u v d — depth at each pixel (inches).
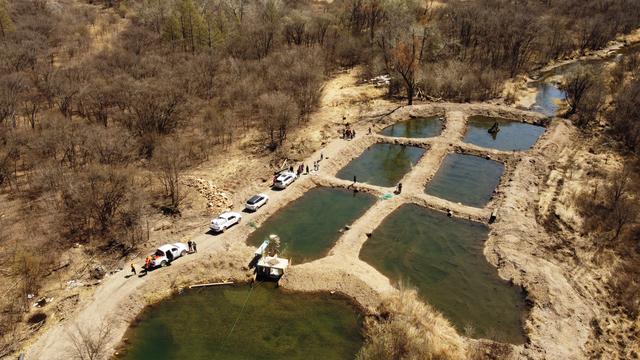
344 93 4104.3
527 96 4131.4
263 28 4431.6
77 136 2431.1
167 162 2260.1
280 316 1681.8
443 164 2938.0
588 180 2610.7
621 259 1952.5
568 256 1984.5
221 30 4586.6
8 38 3978.8
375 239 2155.5
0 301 1646.2
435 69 4143.7
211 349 1534.2
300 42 4800.7
